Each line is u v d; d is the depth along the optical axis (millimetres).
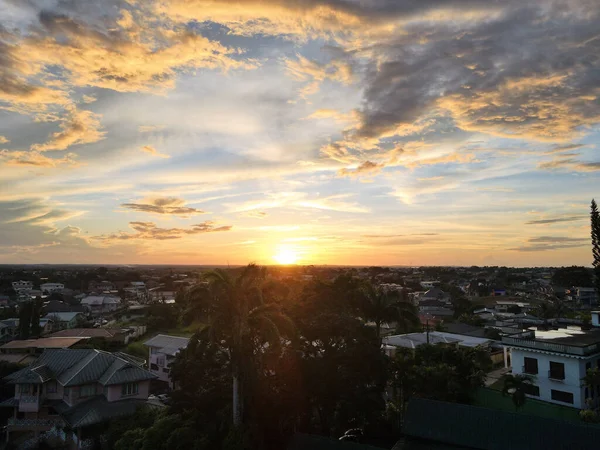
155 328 89938
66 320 101750
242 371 28516
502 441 21625
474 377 34781
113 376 39000
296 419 31125
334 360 29719
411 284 183750
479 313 96688
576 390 34062
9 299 143750
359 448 23422
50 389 41094
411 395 33250
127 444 29859
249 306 29094
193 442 27438
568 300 123875
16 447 36406
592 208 46000
